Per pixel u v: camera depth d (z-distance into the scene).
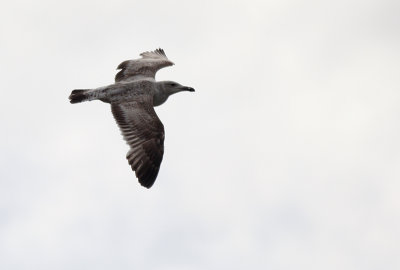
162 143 19.97
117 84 20.81
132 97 20.64
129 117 20.06
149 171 19.64
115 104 20.42
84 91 20.64
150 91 21.14
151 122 19.98
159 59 23.73
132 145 19.70
